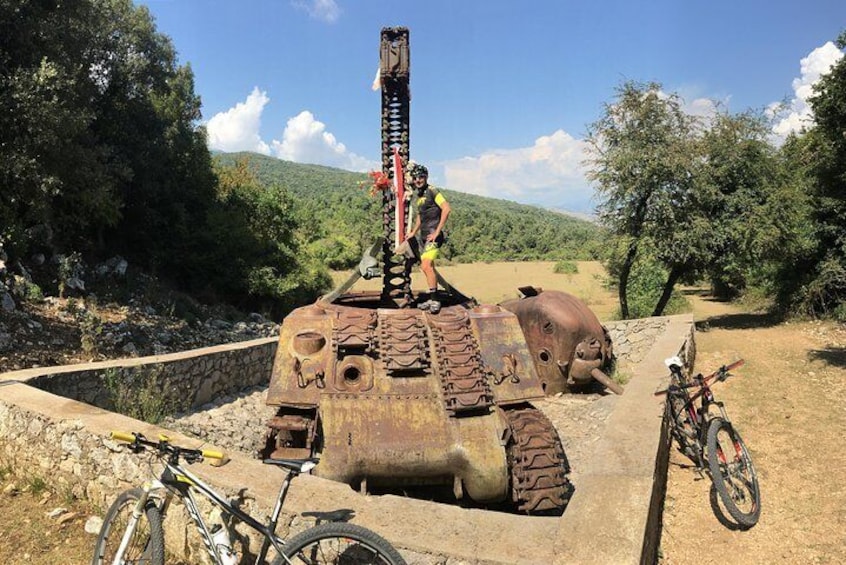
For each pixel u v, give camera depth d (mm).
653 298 20422
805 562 4797
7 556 4359
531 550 3309
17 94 13000
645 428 5598
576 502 3965
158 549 3291
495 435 5059
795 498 5879
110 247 21859
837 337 13789
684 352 9727
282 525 3627
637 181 15648
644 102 16000
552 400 9820
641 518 3719
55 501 5145
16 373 6957
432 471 4980
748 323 16906
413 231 6391
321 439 5074
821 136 15383
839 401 8844
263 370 11133
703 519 5398
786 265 17906
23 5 14188
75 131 14828
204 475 4066
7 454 5676
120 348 13273
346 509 3672
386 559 2951
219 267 23734
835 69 12961
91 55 19891
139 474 4598
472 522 3590
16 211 15188
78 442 5070
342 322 5805
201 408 9156
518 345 5871
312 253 34125
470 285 38406
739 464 5711
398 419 5109
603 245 16984
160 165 23031
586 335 9820
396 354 5492
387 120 6633
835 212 16531
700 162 15727
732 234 15297
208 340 17281
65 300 14922
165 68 25094
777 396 9195
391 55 6469
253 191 28734
